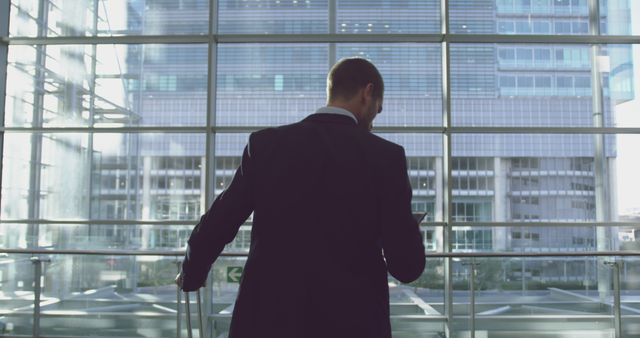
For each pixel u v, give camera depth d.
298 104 5.89
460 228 5.60
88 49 5.96
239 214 1.12
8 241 5.75
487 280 4.39
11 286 4.45
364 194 1.08
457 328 4.40
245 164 1.14
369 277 1.08
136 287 4.71
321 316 1.03
